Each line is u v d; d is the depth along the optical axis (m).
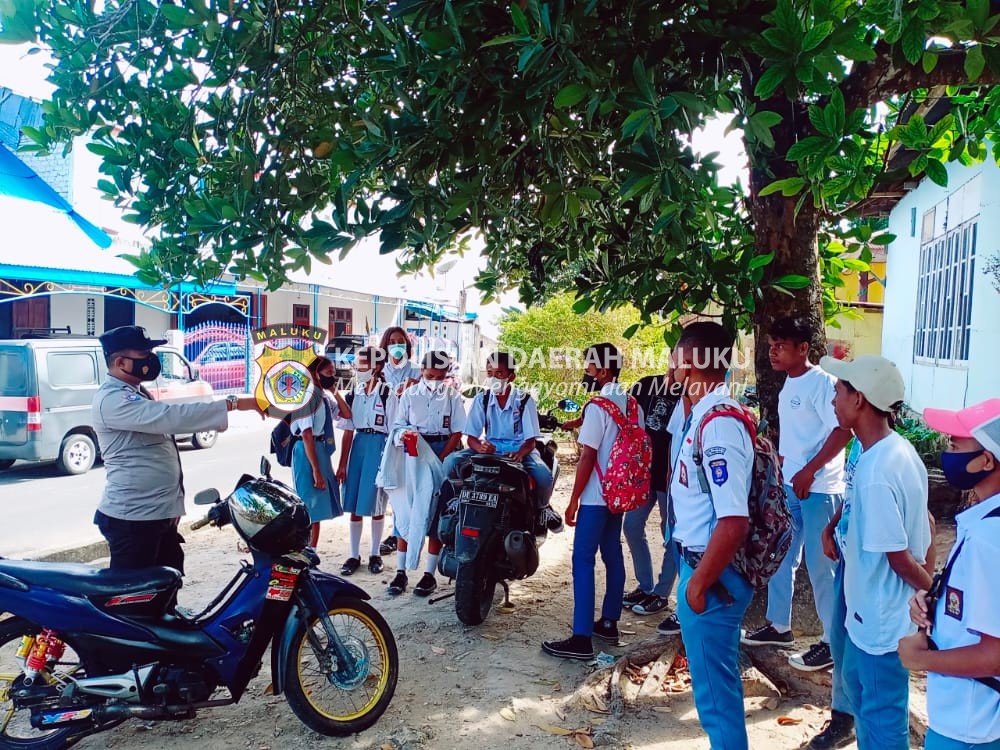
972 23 2.73
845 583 2.84
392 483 5.36
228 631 3.42
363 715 3.53
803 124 4.19
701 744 3.39
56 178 15.42
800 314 4.47
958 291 9.16
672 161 3.12
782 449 4.07
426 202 3.31
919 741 3.30
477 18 2.89
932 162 3.75
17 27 3.69
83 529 7.71
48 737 3.18
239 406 4.12
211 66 3.90
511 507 4.86
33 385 10.29
